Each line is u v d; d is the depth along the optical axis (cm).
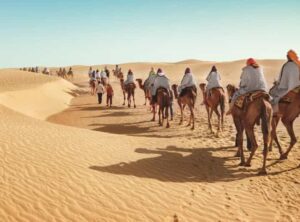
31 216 660
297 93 1055
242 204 784
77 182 817
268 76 6956
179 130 1689
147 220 683
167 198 787
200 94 3422
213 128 1697
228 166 1059
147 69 10919
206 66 10094
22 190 750
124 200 754
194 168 1027
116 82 5519
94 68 12356
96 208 708
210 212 737
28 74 5088
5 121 1437
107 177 871
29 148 1026
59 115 2447
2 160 903
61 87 4019
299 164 1062
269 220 712
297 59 1061
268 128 972
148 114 2289
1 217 646
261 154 1180
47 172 858
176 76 8619
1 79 4484
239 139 1097
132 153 1123
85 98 3509
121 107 2703
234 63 10088
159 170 982
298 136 1439
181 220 692
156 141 1344
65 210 690
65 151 1044
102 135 1368
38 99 2825
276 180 938
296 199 812
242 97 1037
